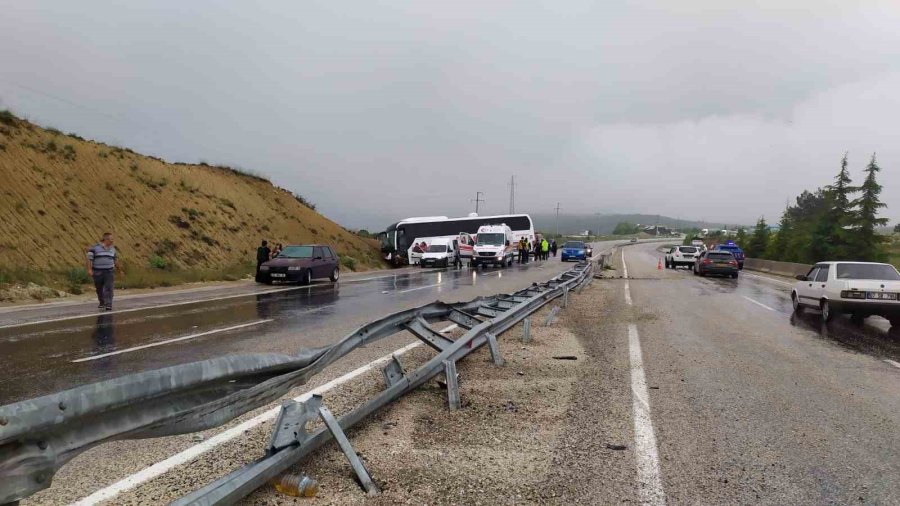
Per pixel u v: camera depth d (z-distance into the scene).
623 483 4.05
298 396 6.07
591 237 155.88
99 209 25.42
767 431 5.18
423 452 4.58
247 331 10.88
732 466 4.36
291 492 3.78
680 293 19.44
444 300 17.02
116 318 12.60
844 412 5.80
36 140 25.94
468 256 44.50
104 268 13.91
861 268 13.16
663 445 4.79
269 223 37.38
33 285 16.91
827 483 4.08
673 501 3.78
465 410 5.71
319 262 24.12
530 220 51.53
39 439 2.26
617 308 14.65
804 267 31.34
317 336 10.30
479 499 3.78
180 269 25.77
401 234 47.09
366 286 22.72
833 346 9.81
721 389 6.65
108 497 3.73
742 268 44.31
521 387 6.61
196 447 4.64
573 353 8.66
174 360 8.07
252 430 5.05
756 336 10.71
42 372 7.26
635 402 6.05
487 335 7.80
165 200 30.11
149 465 4.27
